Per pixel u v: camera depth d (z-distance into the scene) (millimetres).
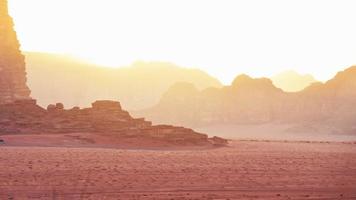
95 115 134500
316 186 48812
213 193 43719
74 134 123688
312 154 98188
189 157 85125
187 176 55156
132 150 106625
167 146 120250
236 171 61219
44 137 118438
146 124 131375
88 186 46500
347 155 96250
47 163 67062
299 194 43938
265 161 77250
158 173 57750
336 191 46031
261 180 52625
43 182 48469
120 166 65438
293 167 67125
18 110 137375
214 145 128125
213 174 57562
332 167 67812
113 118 133250
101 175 55000
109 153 91750
